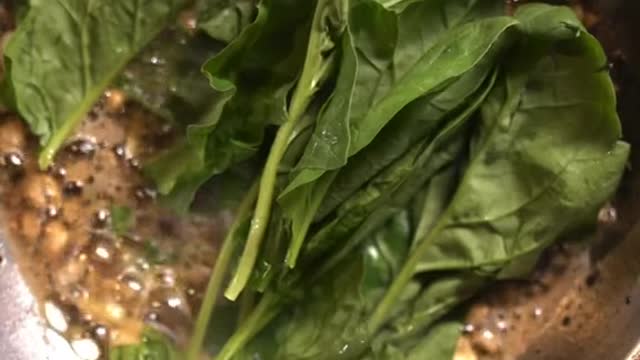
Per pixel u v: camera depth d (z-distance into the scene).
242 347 0.35
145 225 0.37
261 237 0.33
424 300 0.35
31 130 0.36
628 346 0.35
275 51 0.33
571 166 0.34
